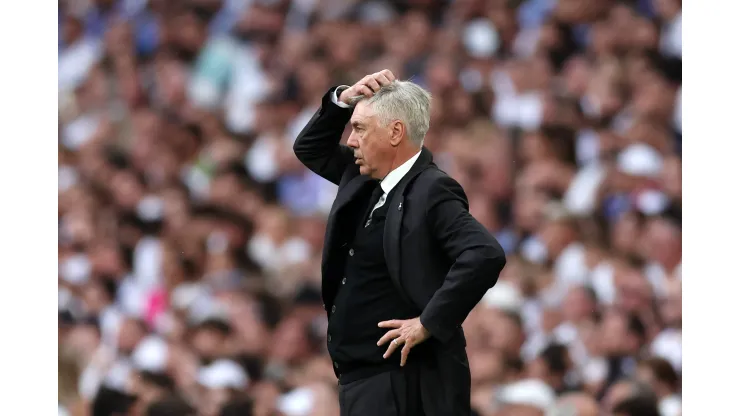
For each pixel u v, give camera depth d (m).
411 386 11.60
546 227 23.06
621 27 25.00
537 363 21.23
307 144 12.70
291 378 22.16
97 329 23.67
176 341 23.06
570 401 20.72
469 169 24.12
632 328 21.52
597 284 22.22
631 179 23.50
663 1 24.91
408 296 11.39
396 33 25.97
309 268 23.83
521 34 25.39
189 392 22.08
